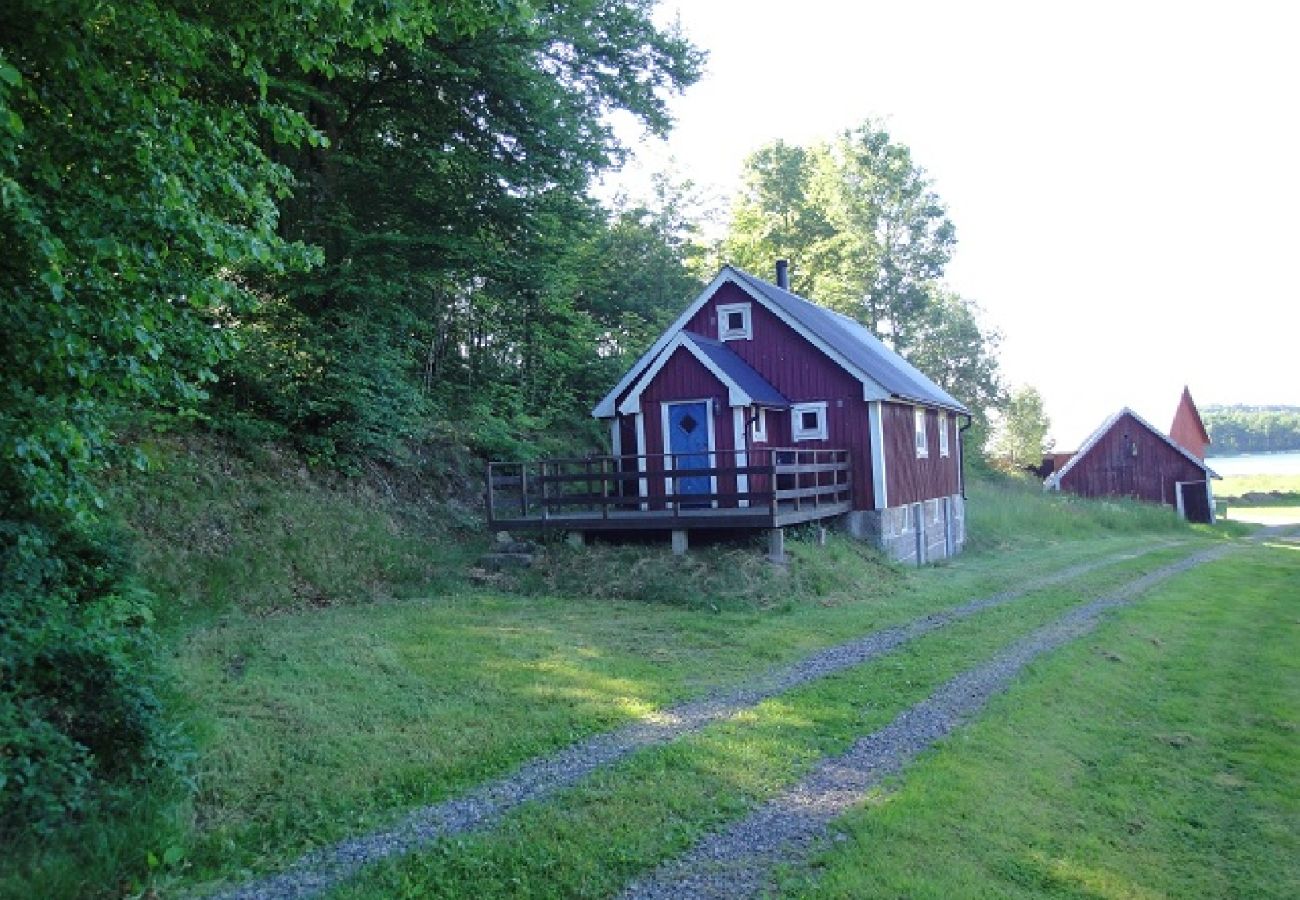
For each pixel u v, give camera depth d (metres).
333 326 16.22
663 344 19.62
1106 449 43.56
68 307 5.85
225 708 7.68
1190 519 41.88
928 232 52.25
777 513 15.09
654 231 35.88
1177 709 9.77
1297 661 12.12
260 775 6.50
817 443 20.06
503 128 17.44
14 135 5.32
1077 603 15.72
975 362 55.69
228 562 12.24
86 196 6.19
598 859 5.59
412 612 12.25
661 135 21.09
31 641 5.85
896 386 20.92
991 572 19.98
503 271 19.50
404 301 20.02
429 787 6.58
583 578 14.43
